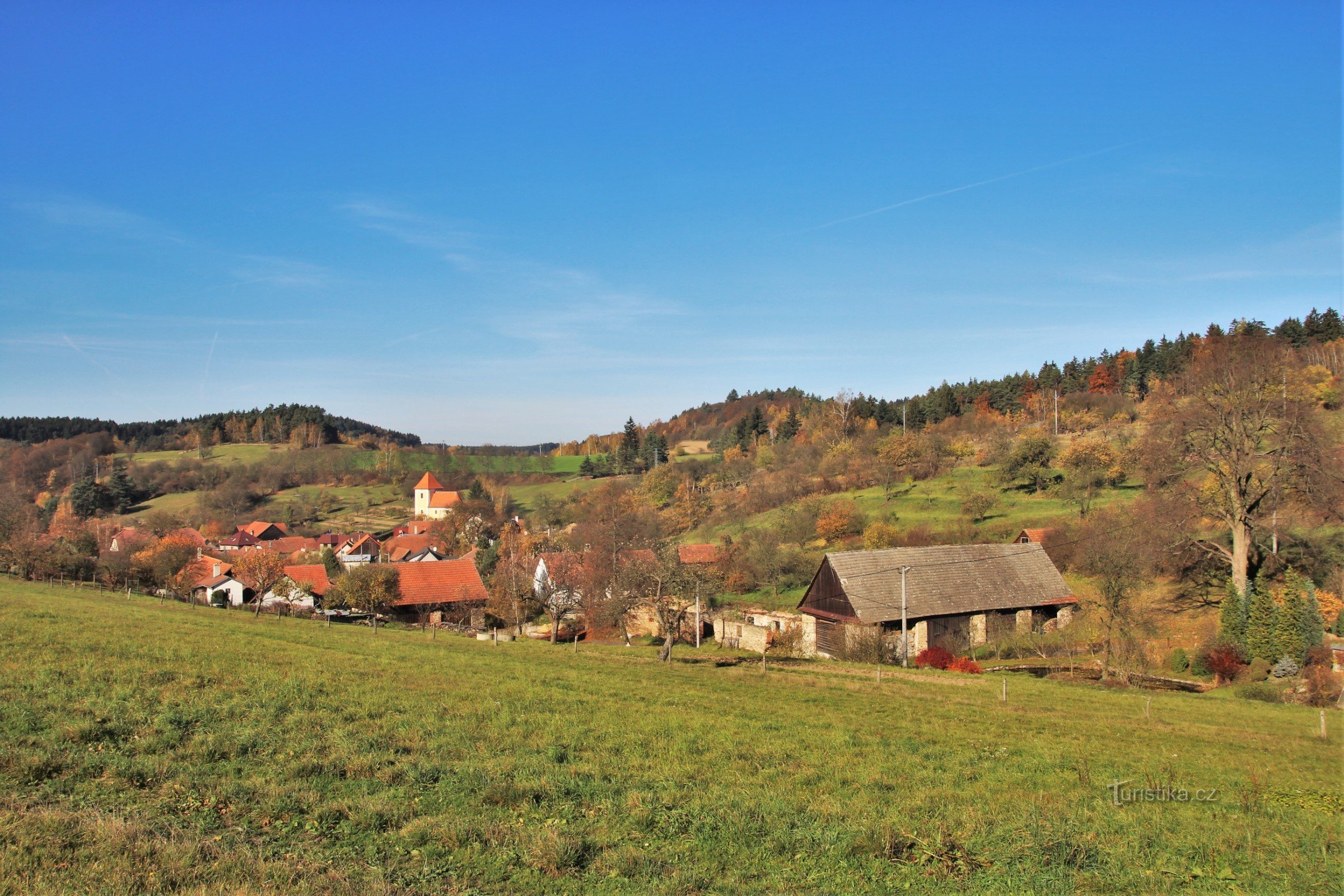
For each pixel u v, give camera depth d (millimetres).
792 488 96438
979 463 95188
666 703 24031
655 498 117500
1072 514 66125
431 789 13281
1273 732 23297
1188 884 10805
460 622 61625
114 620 37156
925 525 72062
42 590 58375
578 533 89688
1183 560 45844
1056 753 19000
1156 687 35219
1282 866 11570
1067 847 11672
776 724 21203
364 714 18953
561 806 12805
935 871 10859
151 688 19922
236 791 12352
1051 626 49062
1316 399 65375
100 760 13359
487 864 10320
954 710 25312
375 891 9000
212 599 63062
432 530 117500
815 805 13852
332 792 12836
